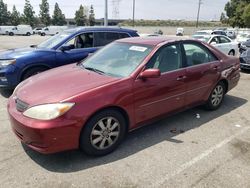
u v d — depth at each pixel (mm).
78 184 3068
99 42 7395
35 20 83438
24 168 3352
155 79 4016
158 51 4191
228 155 3729
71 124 3211
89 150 3502
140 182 3119
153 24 94250
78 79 3795
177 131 4461
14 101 3617
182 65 4508
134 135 4289
